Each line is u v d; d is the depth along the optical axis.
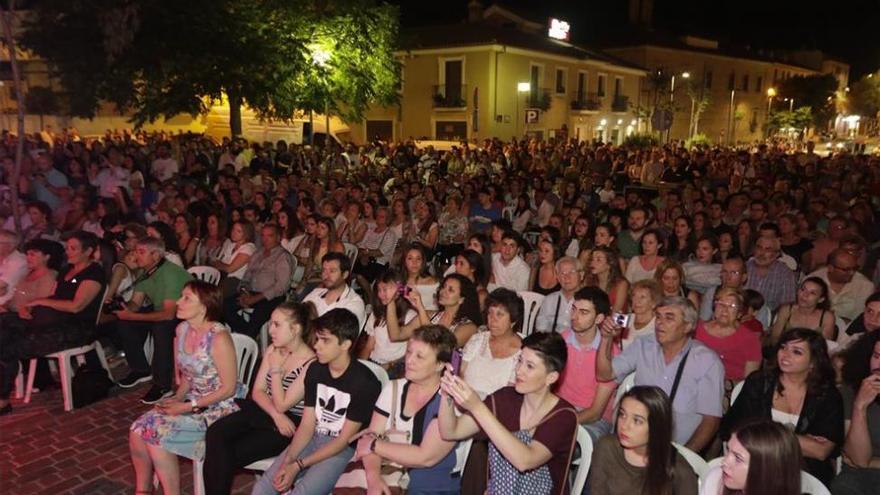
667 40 43.88
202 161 15.98
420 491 3.54
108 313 6.26
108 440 5.09
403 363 5.15
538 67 32.53
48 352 5.48
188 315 4.27
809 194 11.69
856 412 3.52
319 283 7.34
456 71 31.09
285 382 4.20
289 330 4.13
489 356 4.43
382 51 21.78
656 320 4.00
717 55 46.72
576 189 12.35
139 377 6.14
